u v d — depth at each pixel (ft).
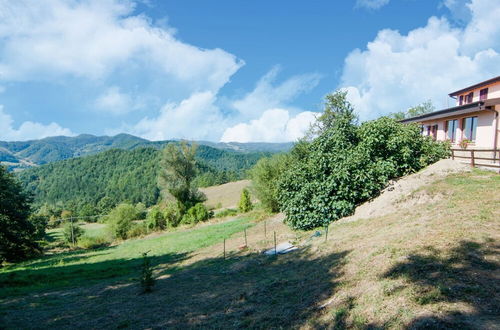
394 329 14.66
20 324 30.83
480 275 17.69
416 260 21.77
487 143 59.67
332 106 90.22
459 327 13.28
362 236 34.42
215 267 45.50
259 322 21.21
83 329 27.48
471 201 32.42
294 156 90.58
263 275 34.04
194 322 24.49
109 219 145.18
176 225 140.46
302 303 22.38
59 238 181.88
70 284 53.01
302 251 38.73
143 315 28.89
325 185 48.75
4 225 106.42
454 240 23.43
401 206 40.47
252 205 138.21
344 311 18.21
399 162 51.16
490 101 55.93
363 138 53.31
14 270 80.53
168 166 154.51
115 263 74.43
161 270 55.36
